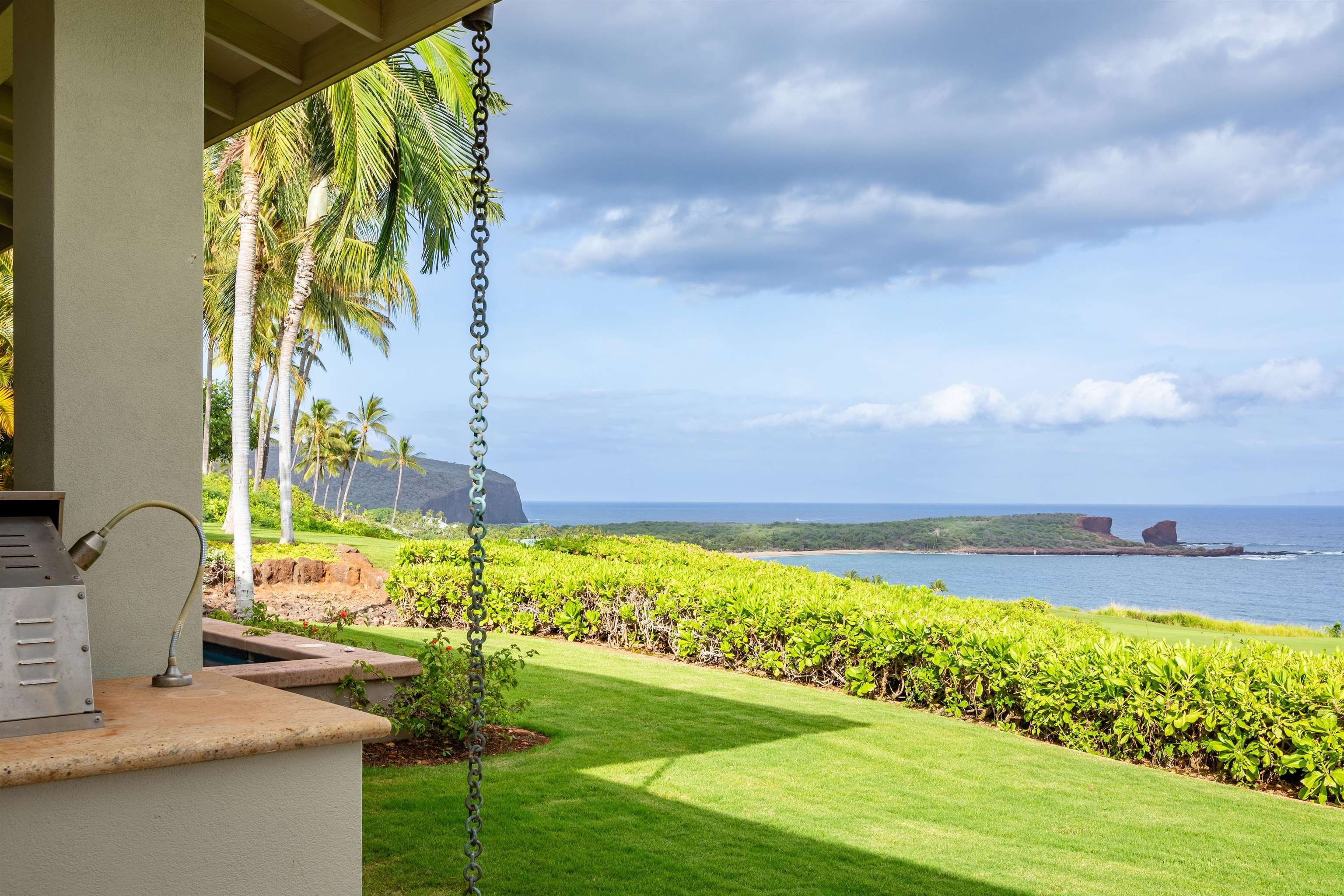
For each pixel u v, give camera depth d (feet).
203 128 9.48
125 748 5.34
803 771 17.30
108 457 8.74
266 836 5.98
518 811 14.06
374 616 39.40
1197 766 19.56
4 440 50.03
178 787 5.63
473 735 8.52
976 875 12.60
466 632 35.27
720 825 14.02
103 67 8.80
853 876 12.29
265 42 11.68
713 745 18.90
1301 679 18.75
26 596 5.77
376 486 629.92
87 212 8.67
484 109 8.57
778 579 38.60
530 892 11.14
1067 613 71.72
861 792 16.20
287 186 54.08
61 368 8.46
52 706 5.74
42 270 8.67
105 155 8.80
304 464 204.13
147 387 9.00
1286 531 640.99
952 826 14.70
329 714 6.38
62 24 8.55
